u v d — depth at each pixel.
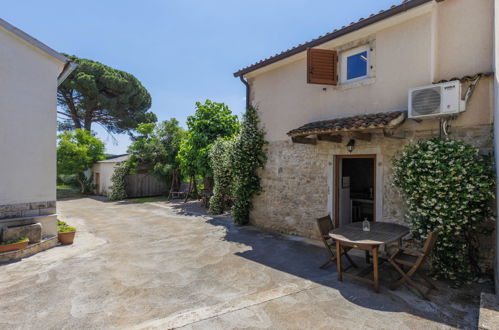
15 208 5.88
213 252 5.86
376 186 5.65
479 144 4.34
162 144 17.45
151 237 7.25
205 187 14.31
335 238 4.14
